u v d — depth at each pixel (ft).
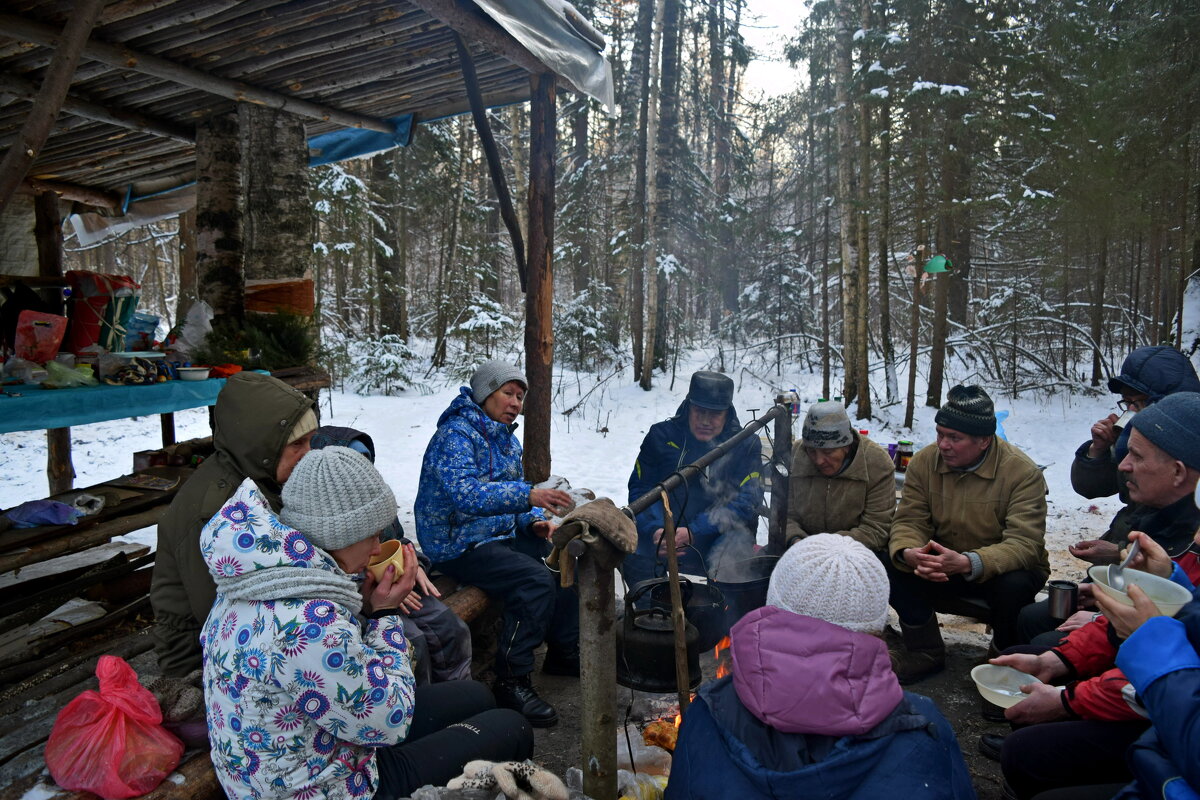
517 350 52.34
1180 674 4.67
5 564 8.92
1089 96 33.42
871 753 4.37
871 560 4.71
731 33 52.85
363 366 42.91
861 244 35.50
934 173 35.14
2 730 7.50
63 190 23.13
